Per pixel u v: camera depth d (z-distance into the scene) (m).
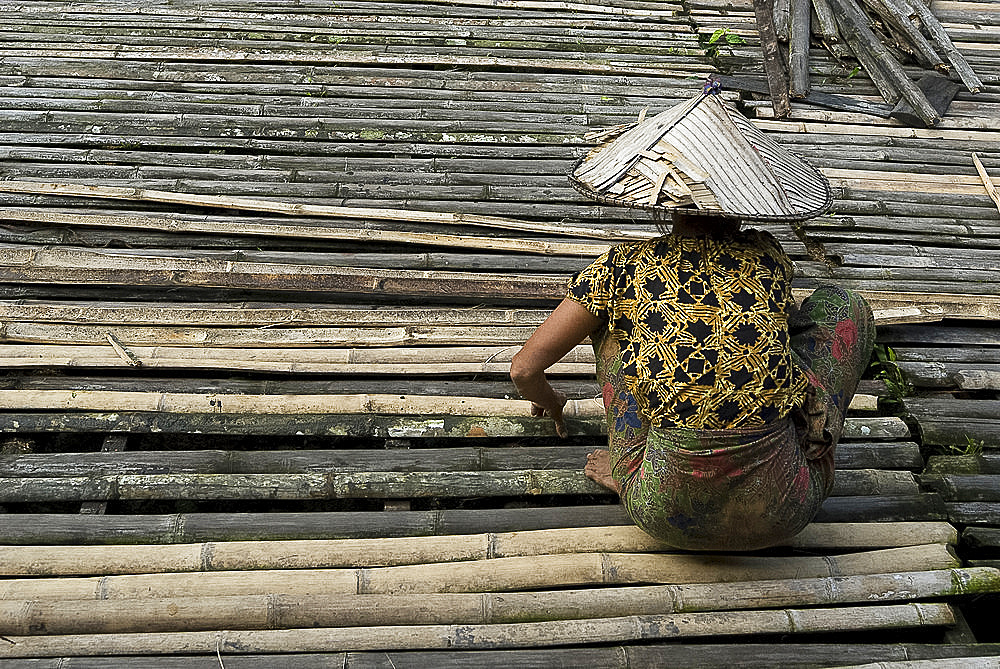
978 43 4.64
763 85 4.15
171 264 2.92
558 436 2.54
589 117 3.89
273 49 4.20
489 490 2.33
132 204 3.23
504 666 1.91
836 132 3.92
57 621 1.94
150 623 1.97
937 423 2.61
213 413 2.49
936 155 3.79
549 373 2.71
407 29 4.46
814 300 2.09
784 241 3.32
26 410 2.47
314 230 3.11
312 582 2.06
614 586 2.12
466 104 3.93
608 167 1.82
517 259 3.10
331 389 2.62
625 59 4.34
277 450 2.47
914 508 2.35
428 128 3.74
